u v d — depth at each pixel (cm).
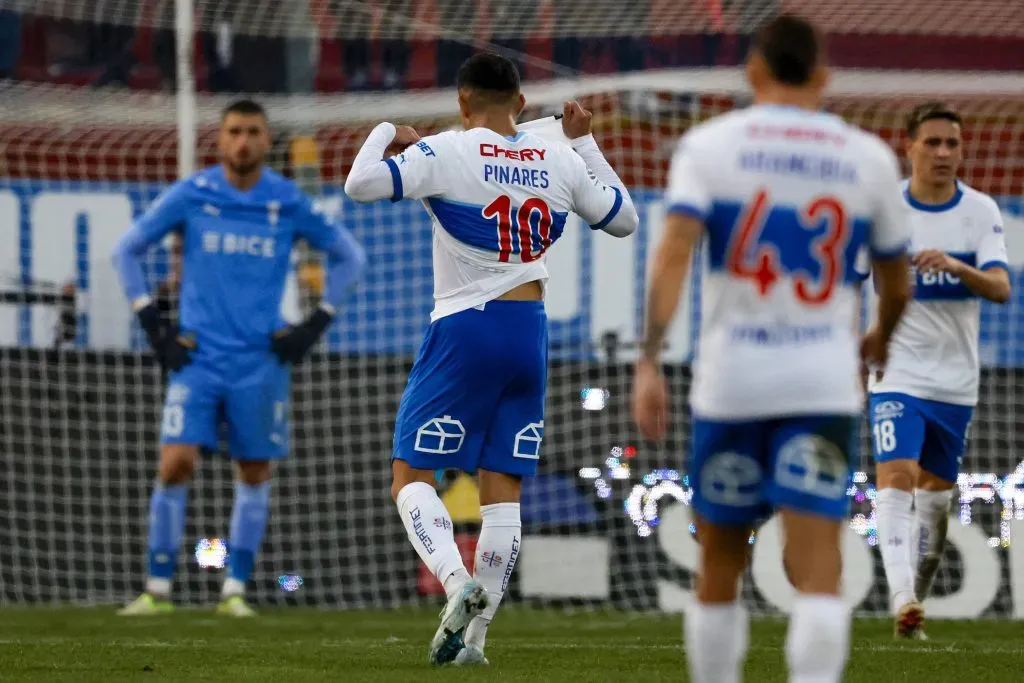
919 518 2552
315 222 3066
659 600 3203
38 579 3328
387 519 3350
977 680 1731
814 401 1121
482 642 1830
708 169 1129
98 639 2358
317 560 3334
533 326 1759
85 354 3372
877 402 2423
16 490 3331
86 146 4038
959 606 3156
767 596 3139
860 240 1159
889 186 1164
